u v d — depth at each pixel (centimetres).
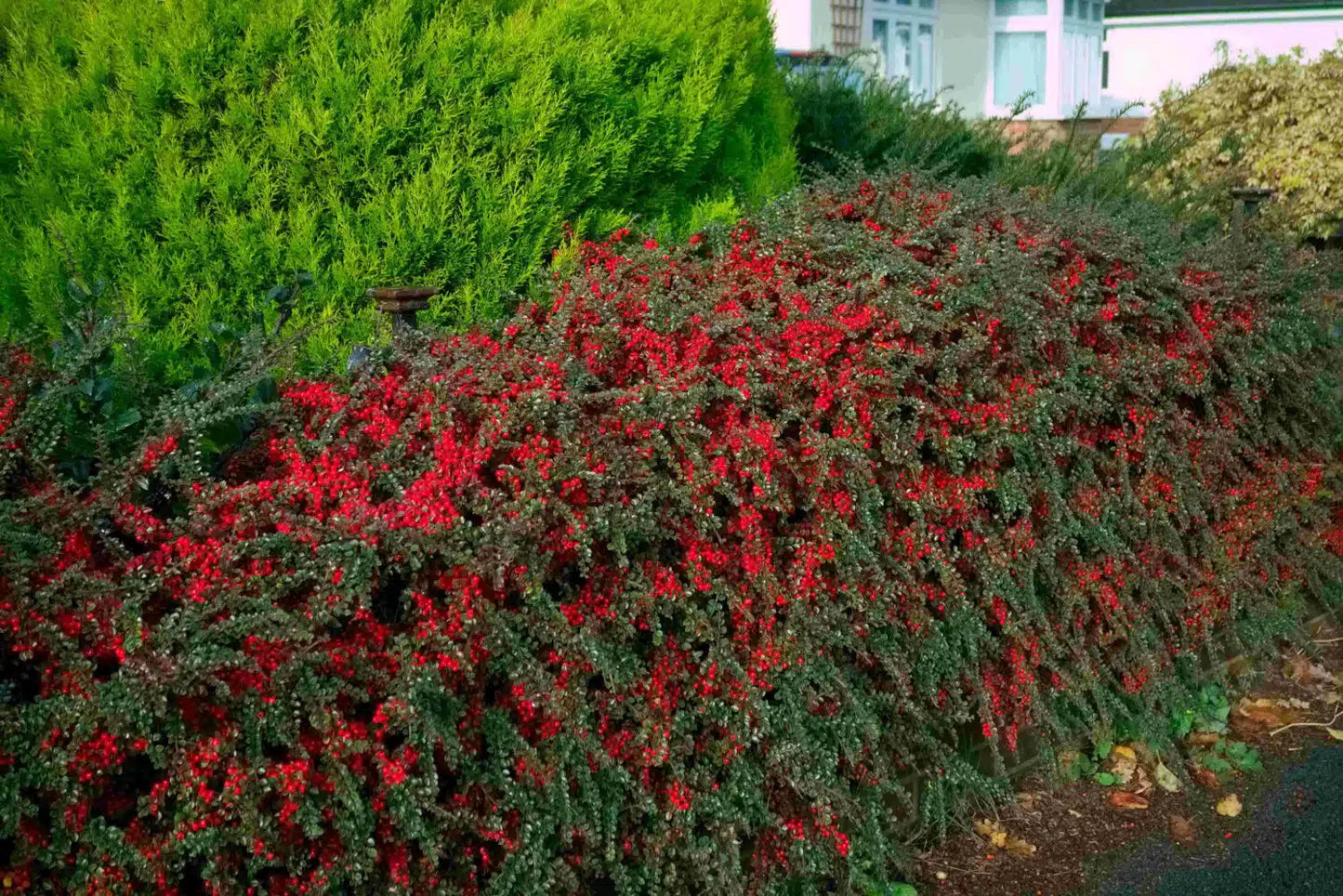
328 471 248
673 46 428
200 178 342
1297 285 528
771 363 311
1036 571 402
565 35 394
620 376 312
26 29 356
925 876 363
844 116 648
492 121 370
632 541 273
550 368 281
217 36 346
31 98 347
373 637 237
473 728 251
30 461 235
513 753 255
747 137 479
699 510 277
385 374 283
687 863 286
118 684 201
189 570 224
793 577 296
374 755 227
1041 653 388
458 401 268
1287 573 525
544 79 373
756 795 291
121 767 212
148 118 343
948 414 348
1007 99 1648
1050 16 1603
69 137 341
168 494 254
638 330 309
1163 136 754
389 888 230
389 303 302
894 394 328
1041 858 378
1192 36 1856
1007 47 1639
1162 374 429
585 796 260
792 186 486
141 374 286
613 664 263
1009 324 363
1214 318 459
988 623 384
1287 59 905
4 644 213
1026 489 374
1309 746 462
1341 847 386
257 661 208
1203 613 468
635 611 268
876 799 333
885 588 319
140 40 346
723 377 307
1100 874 371
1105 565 415
